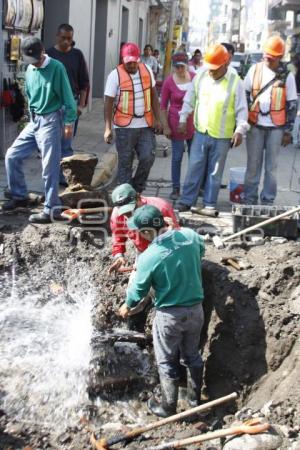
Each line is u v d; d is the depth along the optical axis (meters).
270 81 8.96
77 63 10.09
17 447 5.29
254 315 6.23
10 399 5.86
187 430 5.60
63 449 5.32
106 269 7.29
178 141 9.81
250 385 6.01
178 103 9.66
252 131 9.12
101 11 23.23
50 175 7.94
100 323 6.98
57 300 7.17
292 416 5.20
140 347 6.77
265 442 4.89
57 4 16.36
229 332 6.33
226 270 6.68
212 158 8.99
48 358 6.39
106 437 5.48
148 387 6.32
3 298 7.16
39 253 7.53
